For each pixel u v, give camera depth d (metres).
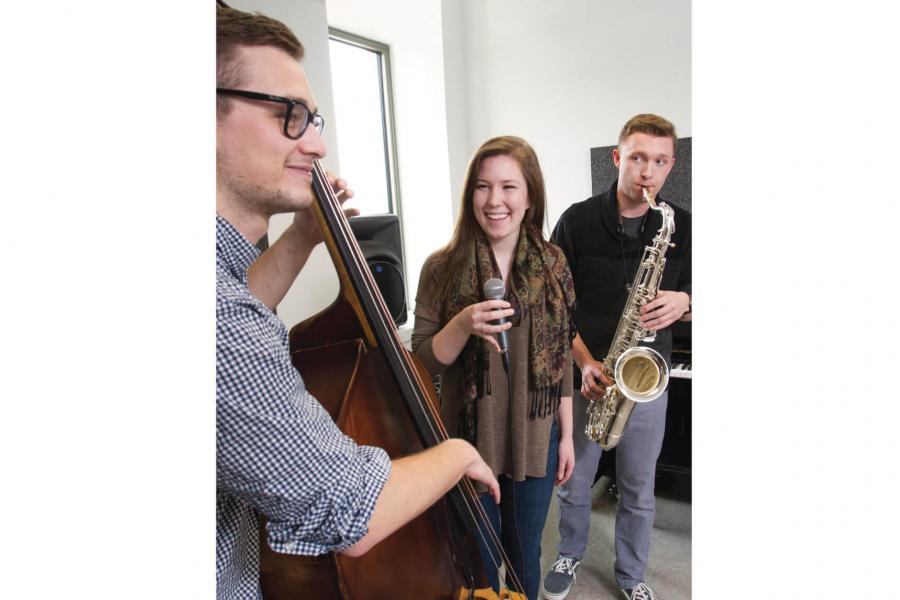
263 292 0.87
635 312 1.48
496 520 1.25
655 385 1.39
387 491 0.54
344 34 2.50
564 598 1.71
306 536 0.51
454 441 0.70
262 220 0.59
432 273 1.31
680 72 1.95
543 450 1.24
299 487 0.48
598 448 1.70
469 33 2.36
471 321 1.08
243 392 0.45
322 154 0.60
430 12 2.35
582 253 1.63
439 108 2.46
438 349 1.15
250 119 0.53
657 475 2.22
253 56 0.52
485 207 1.21
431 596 0.88
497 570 1.10
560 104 2.18
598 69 2.08
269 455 0.47
